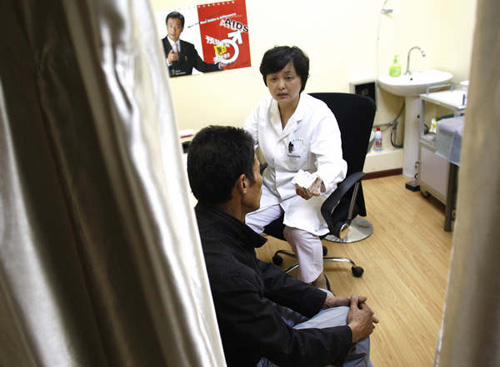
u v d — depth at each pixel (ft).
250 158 3.52
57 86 1.31
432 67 10.57
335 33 9.83
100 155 1.38
